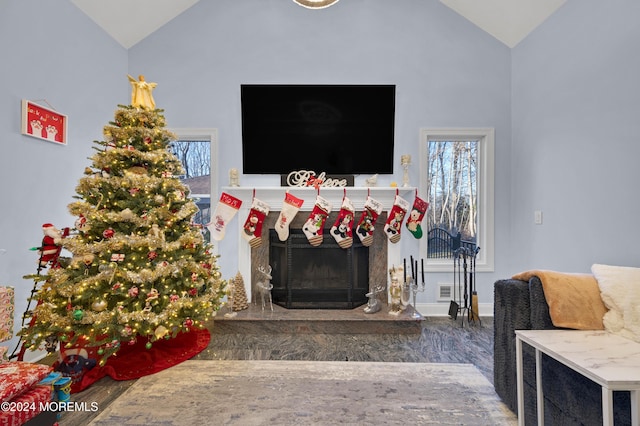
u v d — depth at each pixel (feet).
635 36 6.48
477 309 10.01
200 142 11.35
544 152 9.32
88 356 6.43
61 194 8.36
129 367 6.83
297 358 7.55
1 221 6.77
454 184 11.33
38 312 6.20
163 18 10.82
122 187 7.00
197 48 10.98
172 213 7.61
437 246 11.28
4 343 6.91
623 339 4.55
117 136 7.37
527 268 10.10
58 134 8.20
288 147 10.49
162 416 5.40
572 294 5.09
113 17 9.82
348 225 9.75
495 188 10.96
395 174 10.96
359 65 10.98
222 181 11.02
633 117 6.53
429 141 11.29
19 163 7.18
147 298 6.72
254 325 9.04
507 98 10.97
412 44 10.95
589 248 7.67
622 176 6.79
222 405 5.70
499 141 10.96
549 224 9.10
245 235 9.95
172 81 10.99
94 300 6.40
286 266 10.27
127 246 6.84
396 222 9.92
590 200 7.64
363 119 10.46
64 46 8.45
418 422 5.26
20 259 7.20
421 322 9.91
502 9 9.91
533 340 4.57
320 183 10.11
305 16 10.98
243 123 10.43
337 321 9.05
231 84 10.99
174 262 7.33
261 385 6.35
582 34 7.89
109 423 5.23
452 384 6.42
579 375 4.08
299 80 11.00
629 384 3.40
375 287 9.91
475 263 10.60
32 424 4.49
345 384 6.40
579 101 8.00
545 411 4.52
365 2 10.95
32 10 7.49
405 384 6.41
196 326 8.11
